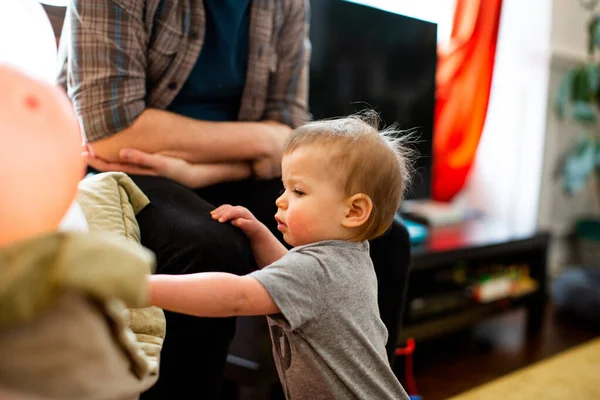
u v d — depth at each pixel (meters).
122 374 0.46
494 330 2.00
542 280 2.08
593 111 2.59
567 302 2.13
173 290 0.58
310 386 0.71
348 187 0.75
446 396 1.43
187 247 0.76
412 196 1.95
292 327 0.65
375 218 0.77
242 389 1.17
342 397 0.70
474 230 2.04
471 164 2.52
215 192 1.08
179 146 0.94
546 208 2.64
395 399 0.74
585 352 1.79
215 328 0.76
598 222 2.62
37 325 0.39
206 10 1.00
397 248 1.05
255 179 1.10
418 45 1.88
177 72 0.98
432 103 1.96
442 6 2.28
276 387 1.32
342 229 0.76
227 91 1.09
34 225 0.40
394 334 1.06
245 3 1.03
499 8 2.39
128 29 0.89
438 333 1.71
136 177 0.90
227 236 0.79
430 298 1.72
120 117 0.89
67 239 0.40
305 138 0.77
